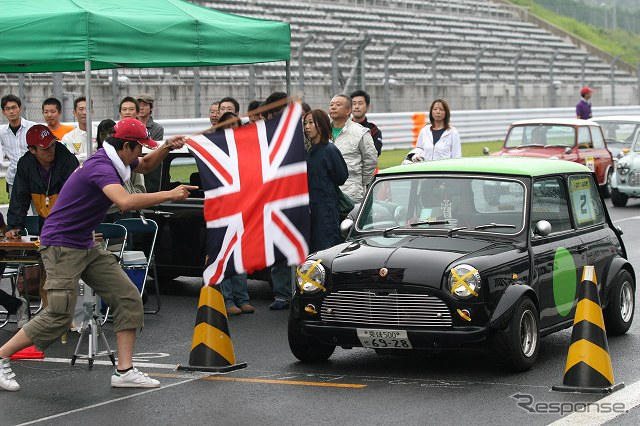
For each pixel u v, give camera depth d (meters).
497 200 9.90
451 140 16.14
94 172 8.62
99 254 8.96
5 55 10.37
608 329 10.91
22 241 11.05
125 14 10.76
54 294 8.77
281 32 12.48
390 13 56.94
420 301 8.90
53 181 11.55
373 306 9.06
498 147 38.88
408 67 47.62
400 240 9.77
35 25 10.33
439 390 8.60
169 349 10.78
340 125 13.54
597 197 11.22
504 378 9.01
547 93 52.56
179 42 11.20
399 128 37.47
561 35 69.12
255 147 9.02
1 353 8.90
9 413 8.13
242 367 9.71
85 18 10.37
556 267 9.85
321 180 11.97
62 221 8.76
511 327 8.97
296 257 8.93
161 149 8.98
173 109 32.81
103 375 9.51
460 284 8.78
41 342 8.89
